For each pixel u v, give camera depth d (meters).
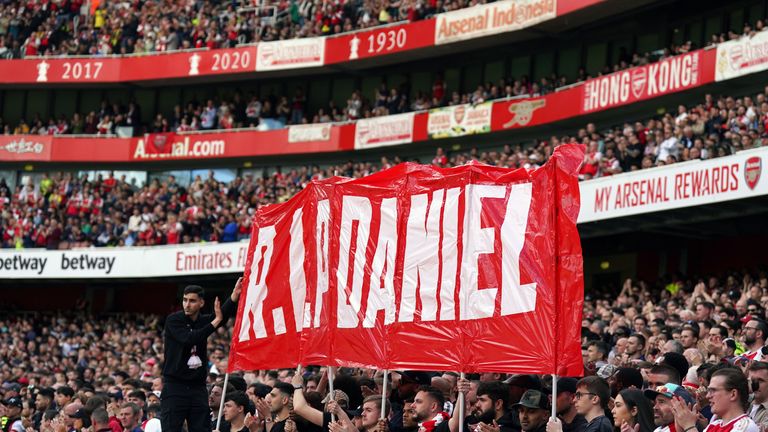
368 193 11.10
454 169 10.48
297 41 40.34
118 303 42.47
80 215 39.97
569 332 9.48
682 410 8.70
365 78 41.88
